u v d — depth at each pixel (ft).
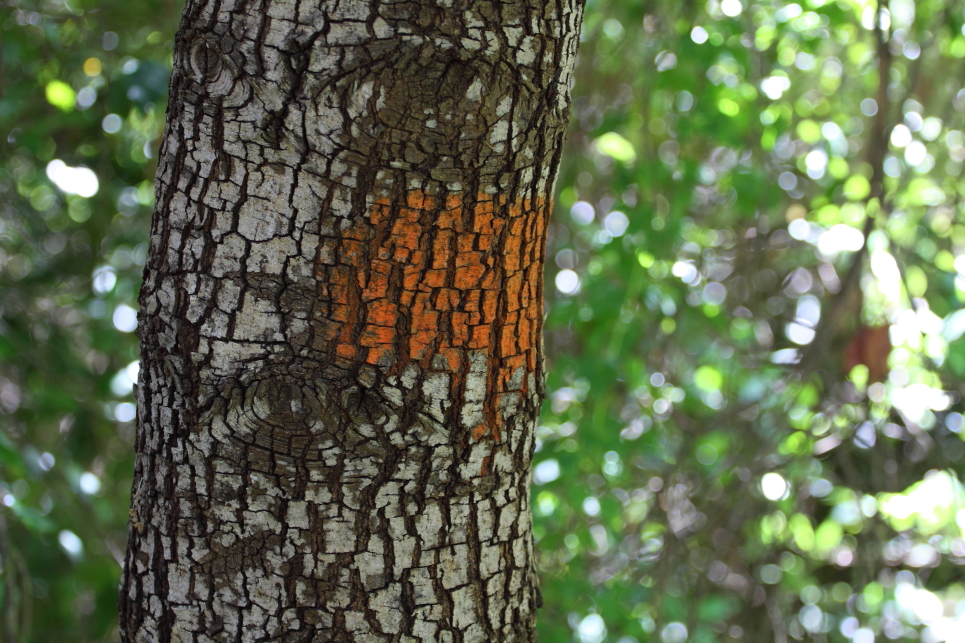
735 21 8.41
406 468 5.34
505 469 5.47
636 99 9.51
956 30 8.72
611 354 8.53
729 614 11.42
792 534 10.55
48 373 9.60
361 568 5.36
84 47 9.34
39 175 9.78
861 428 9.70
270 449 5.28
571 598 8.71
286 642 5.37
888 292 9.36
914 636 10.85
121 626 5.55
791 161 10.59
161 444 5.38
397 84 5.14
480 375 5.37
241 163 5.21
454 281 5.29
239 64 5.17
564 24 5.26
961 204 10.41
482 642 5.49
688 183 8.77
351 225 5.21
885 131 8.24
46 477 9.02
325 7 5.14
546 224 5.42
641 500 10.73
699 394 10.94
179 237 5.28
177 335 5.30
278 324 5.25
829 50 10.24
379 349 5.27
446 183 5.21
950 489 9.03
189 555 5.37
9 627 7.48
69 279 10.66
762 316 11.60
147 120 9.74
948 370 9.99
